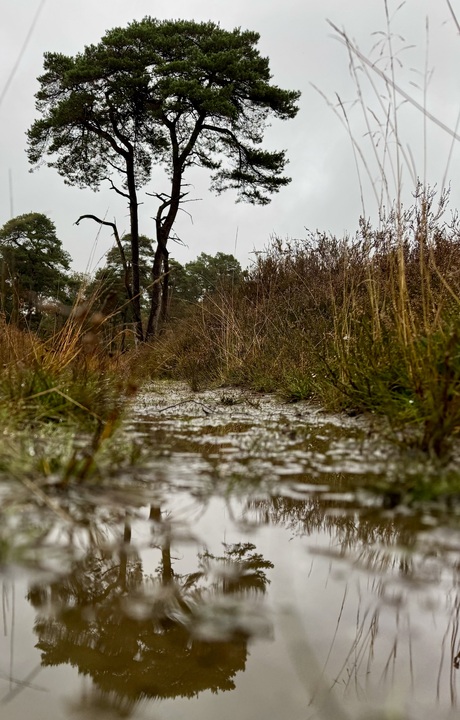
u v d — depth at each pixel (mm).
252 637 935
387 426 2643
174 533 1381
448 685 825
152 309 17938
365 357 3535
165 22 17906
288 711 754
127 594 1074
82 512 1455
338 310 5637
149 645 913
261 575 1159
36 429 2672
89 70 16078
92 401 3154
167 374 9531
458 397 2127
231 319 8297
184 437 2895
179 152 19641
